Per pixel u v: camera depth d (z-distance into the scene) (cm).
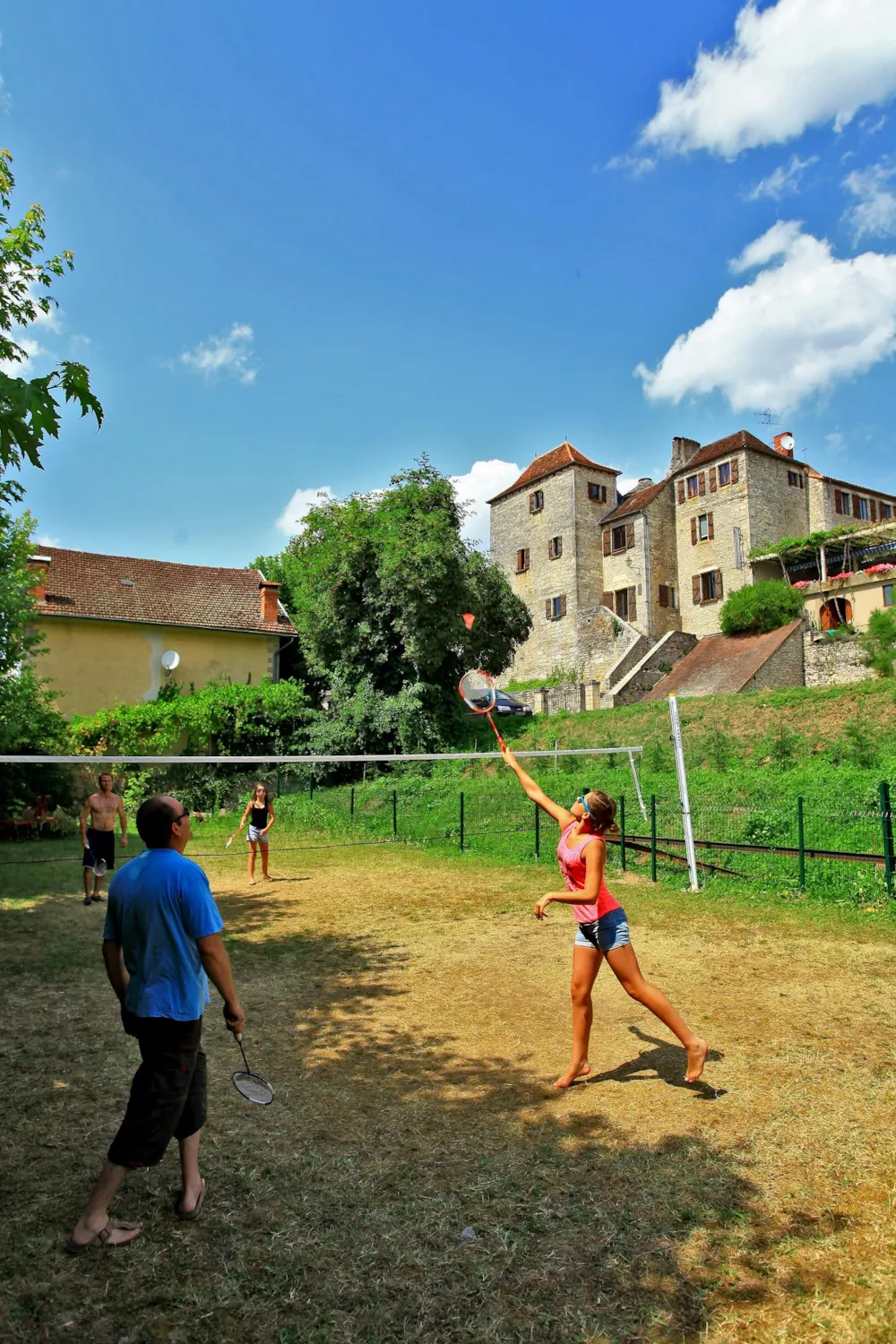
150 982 339
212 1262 326
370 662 2911
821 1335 280
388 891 1196
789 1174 383
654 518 3944
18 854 1733
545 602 4256
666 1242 333
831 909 952
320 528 2986
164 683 2898
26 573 1805
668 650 3331
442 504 2978
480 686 596
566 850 497
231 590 3266
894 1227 340
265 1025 611
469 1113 455
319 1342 282
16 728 1827
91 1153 416
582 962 489
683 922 916
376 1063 532
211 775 2525
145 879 348
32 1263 324
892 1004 624
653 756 2056
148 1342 282
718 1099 463
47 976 750
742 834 1296
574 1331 285
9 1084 504
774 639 2945
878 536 3181
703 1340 279
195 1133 366
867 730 1856
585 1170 390
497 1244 334
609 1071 510
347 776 2703
